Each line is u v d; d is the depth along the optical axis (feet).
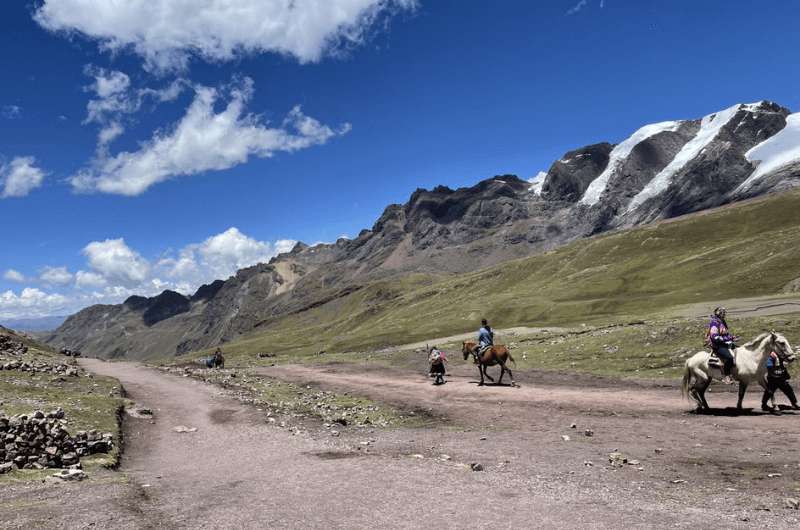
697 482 40.70
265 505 38.19
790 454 46.60
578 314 456.86
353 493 40.29
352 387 129.08
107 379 135.44
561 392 94.58
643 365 113.19
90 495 41.27
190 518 35.58
